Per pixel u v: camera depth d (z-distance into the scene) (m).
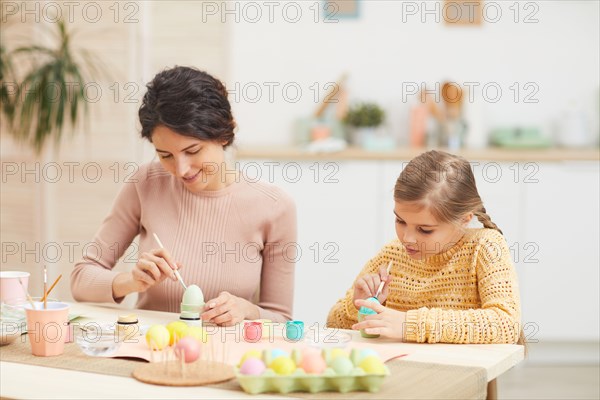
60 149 4.47
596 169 4.62
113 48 4.42
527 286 4.64
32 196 4.49
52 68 4.21
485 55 5.14
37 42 4.43
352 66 5.12
